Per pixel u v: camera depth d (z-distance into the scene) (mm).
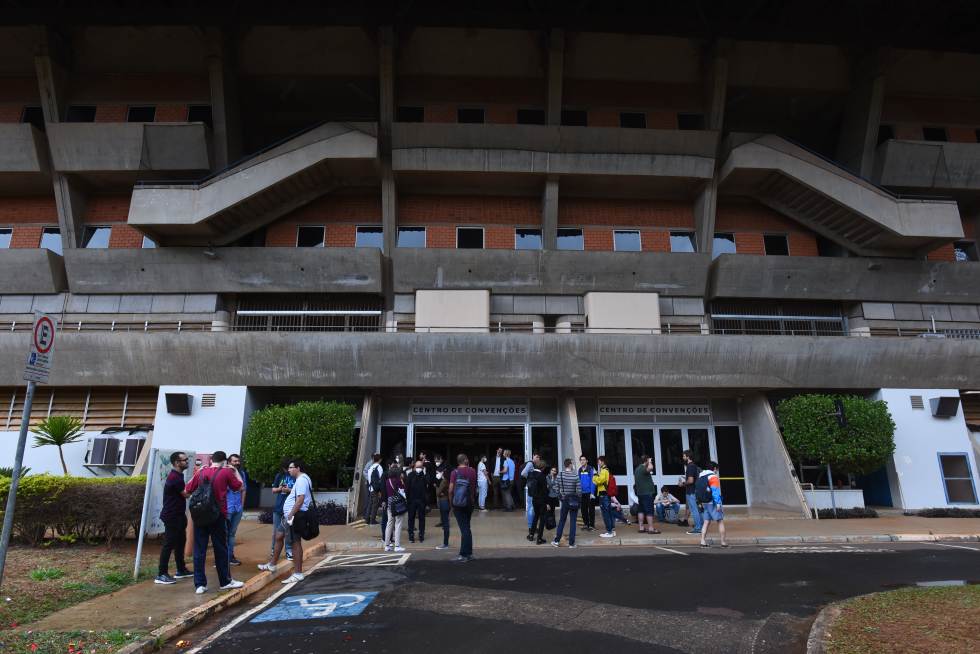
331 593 7336
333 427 16047
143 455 16844
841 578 8102
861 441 16469
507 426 19328
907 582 7848
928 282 21547
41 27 19281
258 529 13641
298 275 19906
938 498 17688
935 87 22844
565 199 22266
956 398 18469
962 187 21688
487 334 17672
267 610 6586
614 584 7672
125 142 19547
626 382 18172
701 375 18281
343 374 17812
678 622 5898
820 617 5840
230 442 17266
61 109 20188
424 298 19484
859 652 4719
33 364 6168
